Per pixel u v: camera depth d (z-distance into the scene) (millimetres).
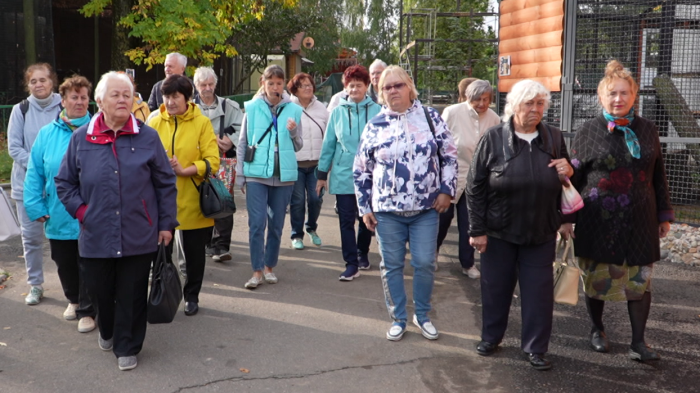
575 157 4309
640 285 4238
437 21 25766
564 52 7969
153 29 16250
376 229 4625
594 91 8133
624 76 4141
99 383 3904
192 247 5098
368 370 4129
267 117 5660
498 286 4273
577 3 7848
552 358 4332
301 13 28469
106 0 17234
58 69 22438
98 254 3938
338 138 6074
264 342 4578
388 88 4461
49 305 5328
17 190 5223
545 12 8297
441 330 4863
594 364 4230
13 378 3959
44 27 14875
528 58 8711
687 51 8336
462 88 6773
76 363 4195
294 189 7297
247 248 7359
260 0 19312
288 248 7410
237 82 28469
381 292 5797
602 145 4195
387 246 4586
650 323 4973
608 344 4473
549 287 4121
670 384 3934
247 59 27609
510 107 4082
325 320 5043
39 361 4219
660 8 8195
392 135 4465
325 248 7434
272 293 5715
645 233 4172
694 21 8273
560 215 4145
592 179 4227
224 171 6340
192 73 17016
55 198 4633
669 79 8344
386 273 4648
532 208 4008
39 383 3895
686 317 5098
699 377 4031
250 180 5715
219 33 17141
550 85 8273
